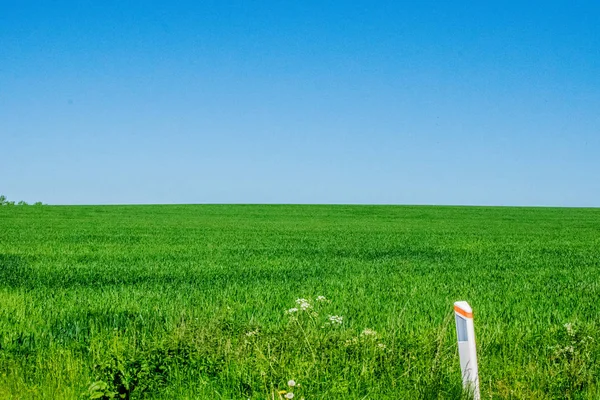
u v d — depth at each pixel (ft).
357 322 35.86
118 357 23.68
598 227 165.07
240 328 29.25
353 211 237.86
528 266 73.97
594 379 23.22
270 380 22.58
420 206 268.41
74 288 52.21
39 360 25.61
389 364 24.14
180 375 23.59
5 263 73.00
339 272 65.41
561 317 38.86
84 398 20.92
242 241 111.14
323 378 22.93
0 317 37.22
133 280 58.44
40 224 160.45
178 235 125.49
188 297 46.11
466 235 132.57
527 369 23.50
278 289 50.75
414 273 64.90
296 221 185.88
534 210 247.70
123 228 147.02
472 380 19.10
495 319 36.68
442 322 34.71
